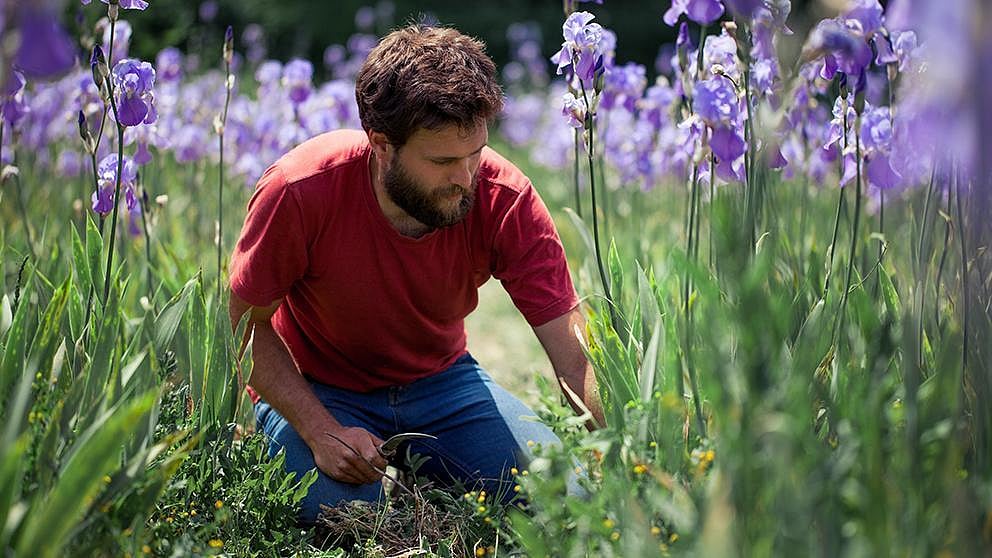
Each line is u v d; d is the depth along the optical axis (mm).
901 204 3084
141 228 3830
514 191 2736
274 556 2430
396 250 2709
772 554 1634
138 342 2566
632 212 5102
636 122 5449
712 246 2721
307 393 2811
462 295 2893
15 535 1847
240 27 13406
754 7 1946
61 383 2391
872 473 1637
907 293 2412
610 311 2703
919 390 1992
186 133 4668
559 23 14000
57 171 4738
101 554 2012
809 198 4133
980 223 2080
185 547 2193
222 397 2697
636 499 2068
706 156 2549
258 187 2711
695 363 2393
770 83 2539
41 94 4832
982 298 2209
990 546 1752
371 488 2754
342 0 13430
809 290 2766
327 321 2871
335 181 2654
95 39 3570
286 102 4578
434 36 2475
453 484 2936
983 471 1959
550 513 2051
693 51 2879
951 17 1679
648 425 2268
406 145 2414
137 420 1821
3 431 1966
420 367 2980
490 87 2443
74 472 1792
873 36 2287
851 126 2586
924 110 1820
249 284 2695
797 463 1667
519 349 4750
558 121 6781
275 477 2607
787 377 1846
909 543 1675
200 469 2479
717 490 1741
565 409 2373
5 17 1698
